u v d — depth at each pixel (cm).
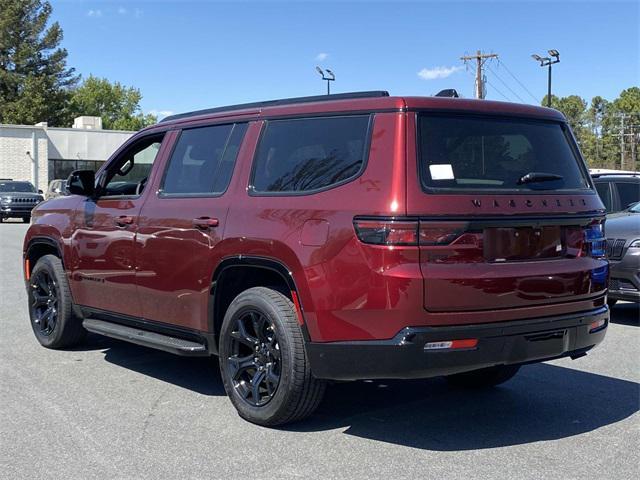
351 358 406
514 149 448
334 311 410
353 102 442
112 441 438
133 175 637
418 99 421
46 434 451
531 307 418
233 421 477
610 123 12156
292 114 476
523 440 445
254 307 459
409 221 389
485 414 498
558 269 432
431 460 409
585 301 450
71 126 6575
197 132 548
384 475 387
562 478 383
